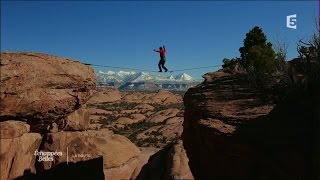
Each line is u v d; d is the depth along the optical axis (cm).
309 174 1484
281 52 2275
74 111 2794
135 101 17662
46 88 2339
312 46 1881
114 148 4572
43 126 2514
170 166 4406
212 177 1880
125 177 4475
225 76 2598
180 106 15862
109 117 12800
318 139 1415
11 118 2195
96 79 2889
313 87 1705
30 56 2322
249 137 1580
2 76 2058
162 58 2825
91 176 2820
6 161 2127
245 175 1633
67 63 2555
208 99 2108
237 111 1819
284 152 1516
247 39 2842
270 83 2056
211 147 1755
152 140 8275
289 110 1722
